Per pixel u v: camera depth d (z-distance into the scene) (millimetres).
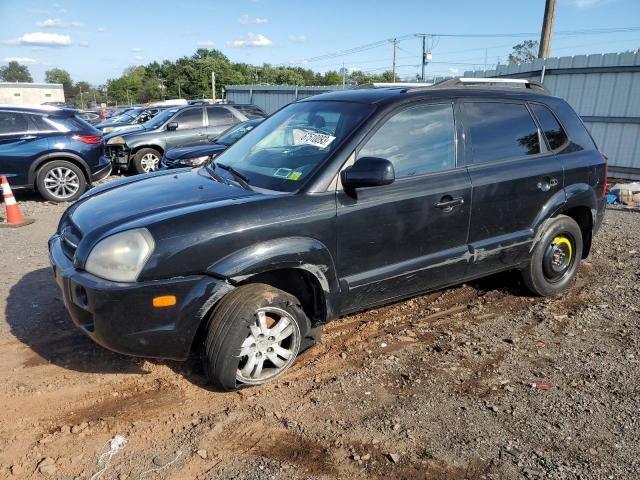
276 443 2873
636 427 3025
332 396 3305
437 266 3971
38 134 9508
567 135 4840
